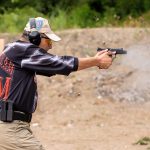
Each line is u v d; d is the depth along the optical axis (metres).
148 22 33.72
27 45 10.76
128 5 38.12
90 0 39.72
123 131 20.52
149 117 22.16
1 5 39.88
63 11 36.81
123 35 28.45
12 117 10.72
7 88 10.76
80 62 10.62
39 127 21.66
